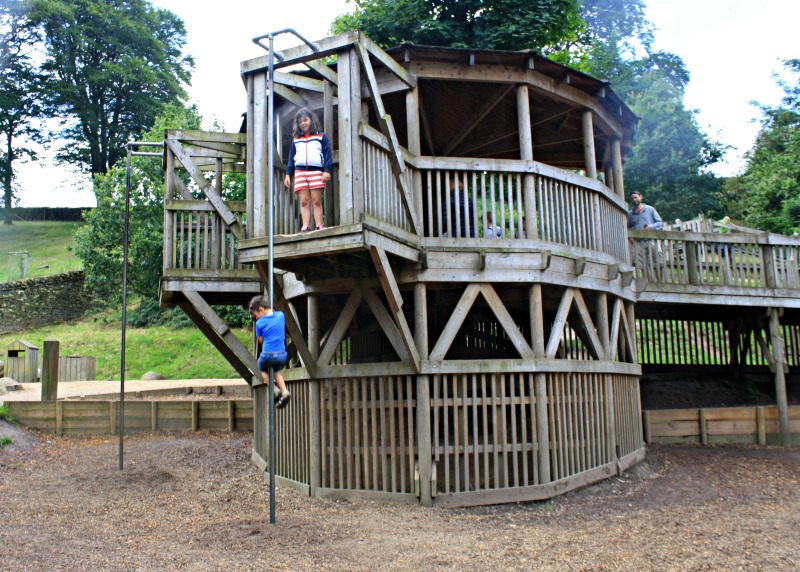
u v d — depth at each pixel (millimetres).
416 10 17641
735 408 13195
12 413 13359
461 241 8945
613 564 6039
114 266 24562
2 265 41375
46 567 5598
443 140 12633
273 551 6273
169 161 10039
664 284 12539
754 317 14320
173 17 49562
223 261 10031
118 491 9047
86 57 45219
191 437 13477
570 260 9570
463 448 8516
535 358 8867
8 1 42250
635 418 11297
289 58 7832
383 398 8641
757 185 30766
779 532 7117
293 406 9578
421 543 6703
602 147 13328
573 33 22078
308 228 7785
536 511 8148
